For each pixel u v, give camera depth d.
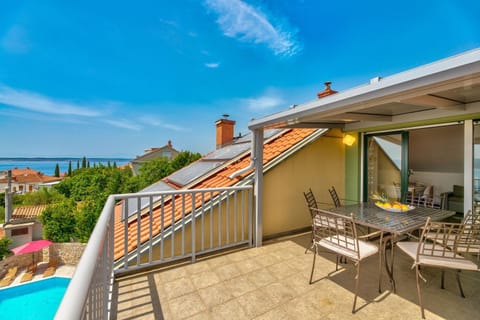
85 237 14.62
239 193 3.67
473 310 2.11
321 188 4.71
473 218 2.76
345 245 2.48
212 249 3.28
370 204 3.62
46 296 8.74
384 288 2.46
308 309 2.14
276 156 4.12
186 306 2.19
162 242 2.90
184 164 15.47
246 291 2.42
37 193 23.44
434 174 6.13
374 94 1.83
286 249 3.51
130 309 2.15
